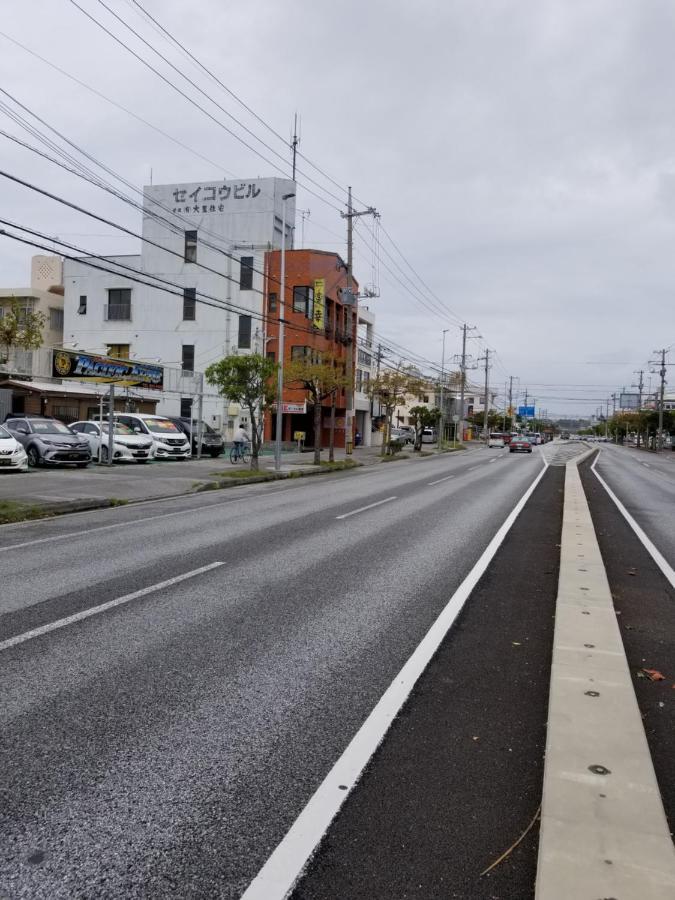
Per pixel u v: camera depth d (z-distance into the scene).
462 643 5.43
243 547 9.39
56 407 34.25
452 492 18.42
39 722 3.82
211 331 43.81
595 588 7.16
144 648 5.10
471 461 38.28
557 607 6.39
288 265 42.62
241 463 26.83
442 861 2.68
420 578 7.68
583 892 2.43
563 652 5.07
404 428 71.75
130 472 21.11
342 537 10.40
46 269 51.69
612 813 2.92
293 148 29.81
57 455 20.97
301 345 42.34
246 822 2.90
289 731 3.78
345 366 33.88
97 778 3.23
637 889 2.45
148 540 9.89
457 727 3.89
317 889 2.50
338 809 3.02
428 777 3.32
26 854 2.67
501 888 2.53
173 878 2.54
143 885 2.51
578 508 14.74
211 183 43.84
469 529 11.50
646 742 3.60
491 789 3.22
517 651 5.26
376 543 9.91
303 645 5.27
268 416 43.47
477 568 8.30
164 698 4.19
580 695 4.23
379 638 5.49
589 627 5.73
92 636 5.35
